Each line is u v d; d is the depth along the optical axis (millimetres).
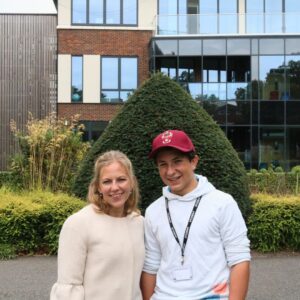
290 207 8352
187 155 2936
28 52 24969
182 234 2869
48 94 25031
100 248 2875
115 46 25453
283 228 8305
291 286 6262
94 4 25547
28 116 24688
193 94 24219
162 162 2961
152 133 7711
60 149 12203
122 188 2959
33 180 11820
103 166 2979
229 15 24609
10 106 24734
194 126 7789
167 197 2973
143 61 25484
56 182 11922
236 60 24531
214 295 2785
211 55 24359
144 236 3070
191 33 24672
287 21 24516
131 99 8156
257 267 7293
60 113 25078
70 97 25188
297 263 7547
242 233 2867
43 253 8305
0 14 24922
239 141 24234
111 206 2979
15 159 12430
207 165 7559
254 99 24125
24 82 24875
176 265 2859
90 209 2971
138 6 25672
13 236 8234
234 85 24172
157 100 7949
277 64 24312
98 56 25375
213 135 7855
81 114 25188
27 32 24969
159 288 2904
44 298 5809
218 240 2859
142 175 7508
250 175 14648
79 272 2857
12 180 12500
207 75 24609
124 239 2939
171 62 24656
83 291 2852
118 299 2869
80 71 25328
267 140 24234
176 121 7773
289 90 24203
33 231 8258
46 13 25141
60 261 2869
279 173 15211
